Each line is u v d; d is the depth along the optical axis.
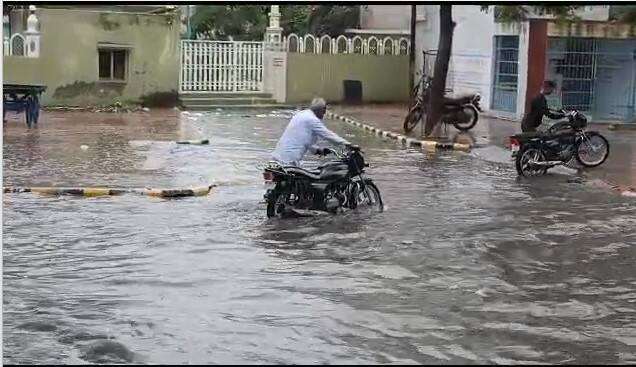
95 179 12.96
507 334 6.39
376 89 30.80
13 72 25.53
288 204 10.66
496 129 21.77
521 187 13.32
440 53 19.80
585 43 23.98
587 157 15.55
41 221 10.16
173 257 8.55
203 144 17.98
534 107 15.45
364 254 8.80
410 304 7.09
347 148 11.09
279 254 8.75
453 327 6.53
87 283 7.59
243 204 11.48
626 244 9.45
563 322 6.71
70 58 26.09
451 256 8.77
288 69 29.52
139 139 18.58
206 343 6.11
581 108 24.19
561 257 8.83
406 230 9.98
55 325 6.45
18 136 18.44
